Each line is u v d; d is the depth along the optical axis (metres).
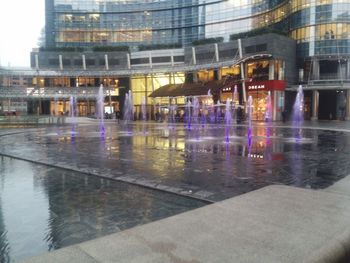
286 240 3.05
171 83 58.84
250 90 47.84
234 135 23.73
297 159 12.34
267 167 10.61
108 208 6.38
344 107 50.78
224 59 50.88
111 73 59.06
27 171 10.27
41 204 6.70
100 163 11.42
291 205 4.17
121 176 9.15
